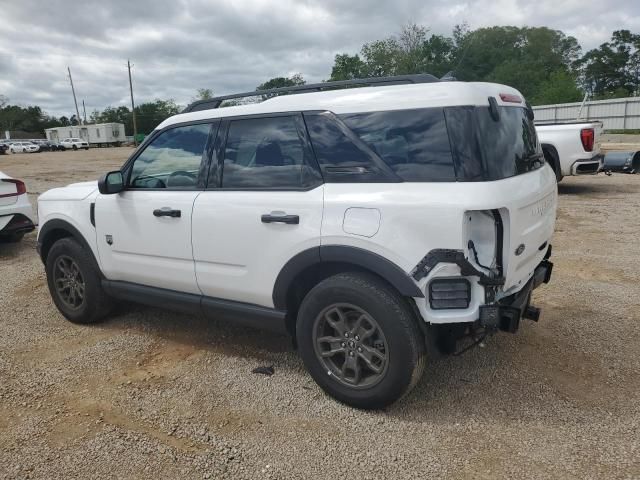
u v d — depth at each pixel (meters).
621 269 5.76
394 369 2.96
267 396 3.41
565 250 6.61
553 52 60.34
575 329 4.26
